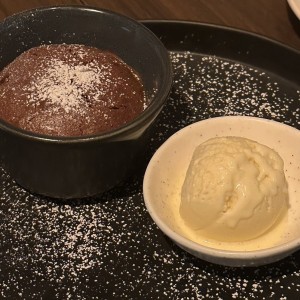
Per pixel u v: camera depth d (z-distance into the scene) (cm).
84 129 20
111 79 22
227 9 30
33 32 24
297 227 20
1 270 19
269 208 19
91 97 21
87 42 24
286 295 19
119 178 21
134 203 22
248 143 21
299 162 22
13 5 30
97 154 19
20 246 20
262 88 27
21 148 19
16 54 24
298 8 28
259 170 20
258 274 20
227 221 19
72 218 21
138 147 21
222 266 20
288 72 27
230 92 26
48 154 19
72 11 23
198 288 19
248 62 28
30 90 21
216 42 28
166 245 20
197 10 30
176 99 26
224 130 22
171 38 28
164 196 21
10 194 22
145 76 23
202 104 26
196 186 19
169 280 19
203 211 19
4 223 21
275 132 22
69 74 22
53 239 20
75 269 19
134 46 23
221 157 20
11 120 20
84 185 21
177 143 22
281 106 26
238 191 19
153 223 21
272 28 29
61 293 19
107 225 21
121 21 23
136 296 19
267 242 20
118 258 20
